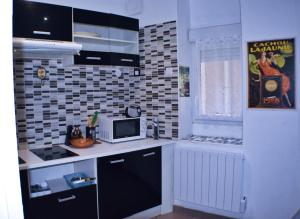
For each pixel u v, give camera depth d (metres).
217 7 2.77
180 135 2.77
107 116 2.82
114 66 2.74
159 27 2.80
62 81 2.58
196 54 2.91
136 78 3.07
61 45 1.96
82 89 2.73
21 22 2.03
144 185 2.53
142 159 2.50
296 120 2.15
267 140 2.29
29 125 2.40
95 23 2.48
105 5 2.89
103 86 2.90
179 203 2.80
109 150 2.29
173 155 2.77
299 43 2.11
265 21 2.24
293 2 2.12
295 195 2.19
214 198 2.51
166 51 2.76
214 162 2.49
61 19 2.23
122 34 2.88
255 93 2.32
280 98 2.21
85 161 2.33
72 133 2.55
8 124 0.51
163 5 2.75
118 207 2.34
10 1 0.50
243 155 2.39
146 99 2.99
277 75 2.21
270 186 2.29
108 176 2.25
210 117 2.89
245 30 2.33
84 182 2.14
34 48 1.91
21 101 2.34
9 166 0.52
